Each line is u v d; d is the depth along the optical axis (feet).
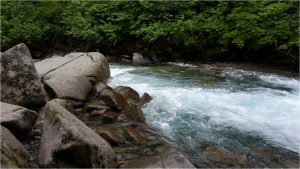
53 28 48.06
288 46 32.17
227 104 23.09
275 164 15.93
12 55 19.99
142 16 40.14
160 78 29.40
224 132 19.21
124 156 15.64
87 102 22.25
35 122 17.69
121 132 17.69
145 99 23.18
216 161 15.85
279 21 33.17
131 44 41.16
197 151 16.84
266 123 20.36
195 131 19.22
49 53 47.21
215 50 36.29
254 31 33.17
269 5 34.40
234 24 35.99
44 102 20.36
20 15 48.78
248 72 32.07
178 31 36.76
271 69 33.32
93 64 26.32
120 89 22.58
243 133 19.11
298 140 18.44
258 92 25.84
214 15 37.42
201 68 33.96
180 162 15.10
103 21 42.63
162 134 18.66
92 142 13.76
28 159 13.55
